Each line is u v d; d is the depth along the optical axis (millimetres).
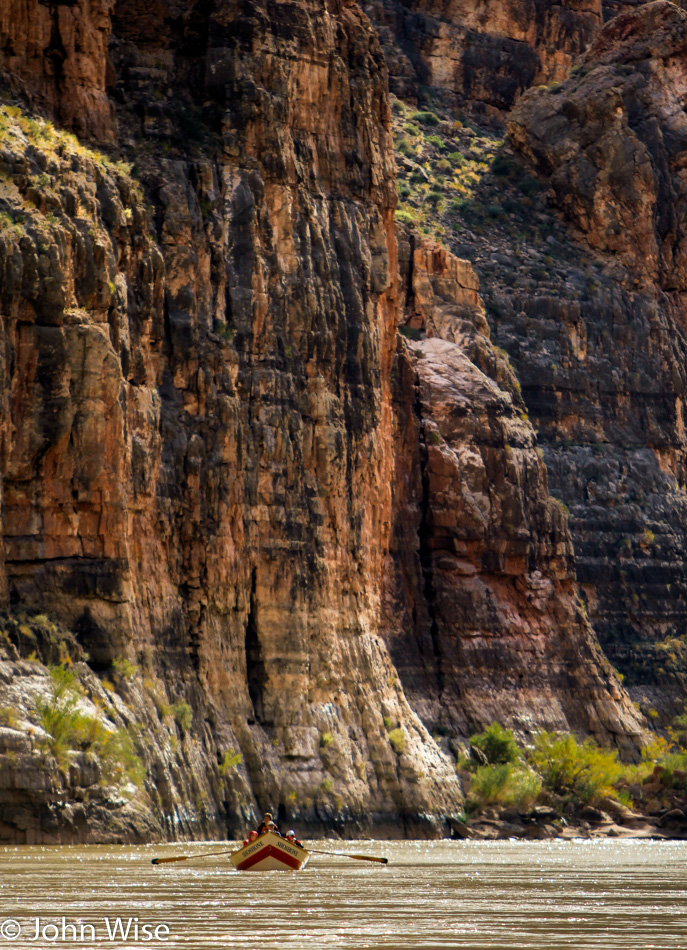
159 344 153000
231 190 163375
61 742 119875
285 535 160875
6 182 134500
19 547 131250
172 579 149625
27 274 131750
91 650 132750
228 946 68625
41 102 151875
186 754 139500
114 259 141500
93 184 142750
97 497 134625
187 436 153250
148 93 165250
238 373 159625
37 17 152625
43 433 132125
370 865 118375
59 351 133250
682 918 80625
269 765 151750
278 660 157625
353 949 68000
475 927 75938
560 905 86812
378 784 164500
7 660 122938
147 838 124250
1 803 115312
